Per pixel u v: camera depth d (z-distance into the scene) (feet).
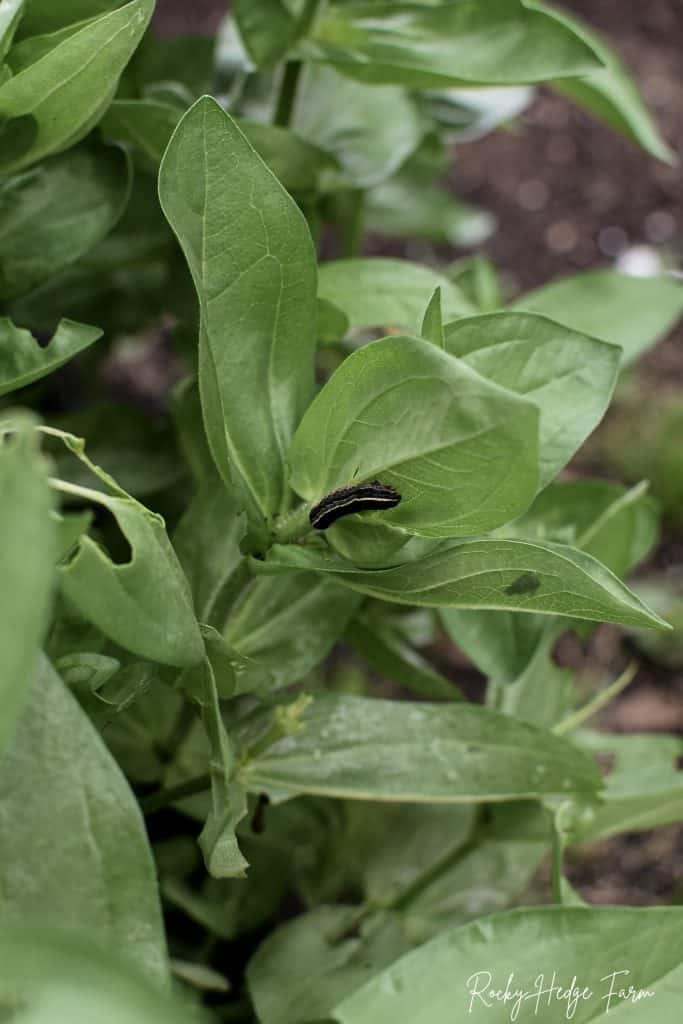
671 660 3.15
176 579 1.50
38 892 1.43
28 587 1.28
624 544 1.96
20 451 1.29
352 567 1.58
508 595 1.56
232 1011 2.06
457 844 2.17
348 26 1.96
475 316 1.61
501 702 2.03
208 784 1.78
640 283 2.10
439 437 1.47
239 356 1.61
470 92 2.44
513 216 4.25
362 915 1.98
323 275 1.92
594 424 1.61
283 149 1.99
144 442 2.23
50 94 1.66
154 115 1.81
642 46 4.74
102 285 2.36
